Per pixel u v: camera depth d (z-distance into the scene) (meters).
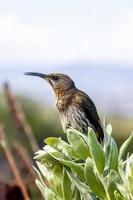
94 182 7.72
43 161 8.01
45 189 7.91
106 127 8.23
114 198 7.58
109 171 7.92
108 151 8.01
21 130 11.39
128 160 7.66
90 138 7.81
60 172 7.96
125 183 7.45
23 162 10.82
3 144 10.95
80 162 8.12
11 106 11.40
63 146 8.11
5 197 10.55
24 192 10.59
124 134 38.16
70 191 7.89
